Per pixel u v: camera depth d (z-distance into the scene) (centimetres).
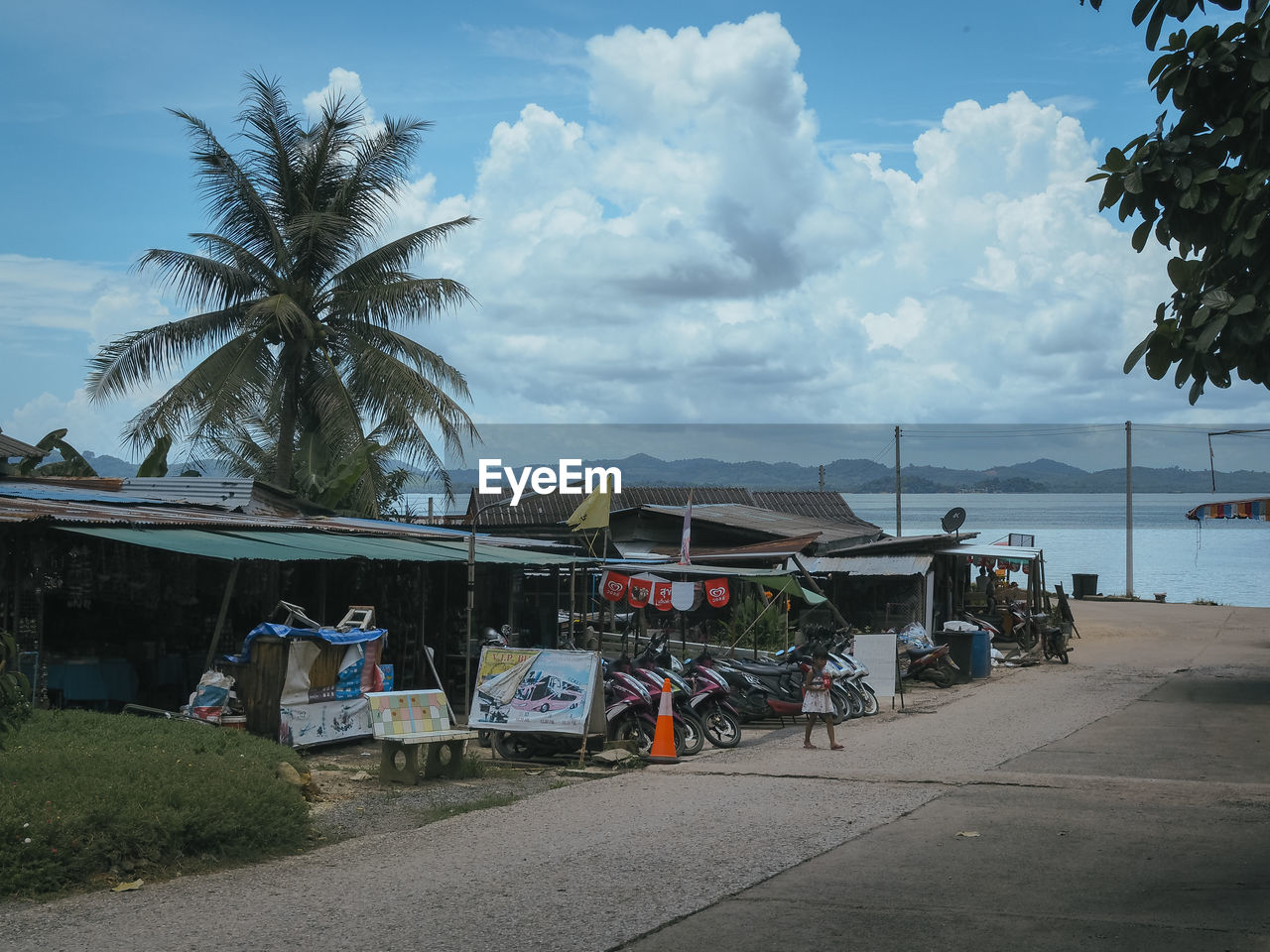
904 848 812
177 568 1583
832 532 3077
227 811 787
